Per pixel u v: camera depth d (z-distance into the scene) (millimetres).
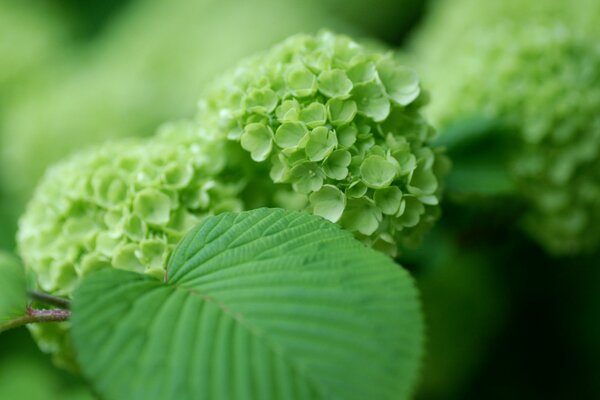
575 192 425
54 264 352
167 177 358
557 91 418
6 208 451
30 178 543
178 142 371
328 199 338
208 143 362
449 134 414
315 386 288
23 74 646
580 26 469
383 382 288
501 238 446
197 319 299
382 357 291
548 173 420
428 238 410
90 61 691
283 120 341
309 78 348
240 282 306
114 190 357
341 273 304
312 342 293
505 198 428
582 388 502
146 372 290
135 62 608
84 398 460
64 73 663
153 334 296
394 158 340
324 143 339
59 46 717
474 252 475
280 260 309
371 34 704
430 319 486
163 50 604
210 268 311
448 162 359
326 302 299
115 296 302
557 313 519
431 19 592
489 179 407
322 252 309
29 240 367
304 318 297
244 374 290
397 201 338
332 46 356
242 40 592
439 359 485
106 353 292
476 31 470
